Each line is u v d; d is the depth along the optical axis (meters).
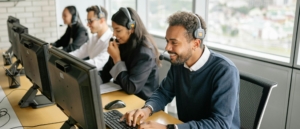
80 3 4.33
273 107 2.23
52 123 1.54
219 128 1.28
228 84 1.32
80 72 1.08
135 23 1.93
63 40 3.71
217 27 2.81
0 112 1.69
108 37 2.66
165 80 1.66
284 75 2.12
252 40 2.48
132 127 1.39
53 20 4.22
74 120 1.26
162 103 1.62
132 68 1.90
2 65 2.77
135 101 1.79
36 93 1.82
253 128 1.42
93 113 1.08
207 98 1.43
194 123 1.31
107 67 2.16
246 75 1.49
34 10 4.09
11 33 2.48
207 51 1.41
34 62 1.62
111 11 4.48
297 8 2.00
